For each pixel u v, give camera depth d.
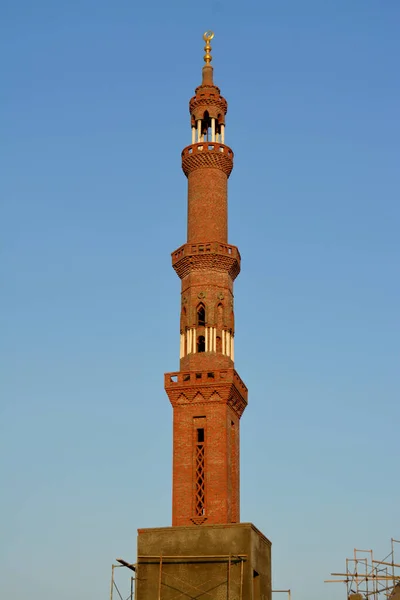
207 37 110.94
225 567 82.19
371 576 96.06
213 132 105.94
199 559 82.88
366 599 96.25
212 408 92.31
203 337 97.75
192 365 95.75
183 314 98.94
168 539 84.25
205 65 109.38
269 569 89.50
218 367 95.56
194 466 90.88
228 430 92.62
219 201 102.50
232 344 98.56
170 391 93.44
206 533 83.88
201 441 92.06
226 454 90.62
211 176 102.94
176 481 90.50
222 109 107.00
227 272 100.00
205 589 81.88
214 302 97.94
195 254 99.06
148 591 82.69
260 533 86.62
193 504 89.44
